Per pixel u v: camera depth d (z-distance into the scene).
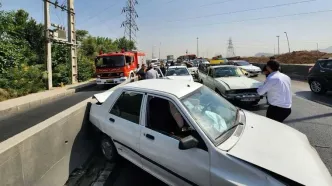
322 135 5.56
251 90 8.23
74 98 12.80
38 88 14.53
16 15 19.38
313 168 2.50
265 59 46.62
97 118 4.29
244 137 2.92
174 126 3.21
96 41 35.09
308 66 17.47
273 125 3.49
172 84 3.87
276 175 2.32
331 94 10.91
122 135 3.75
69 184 3.56
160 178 3.25
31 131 2.96
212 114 3.25
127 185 3.55
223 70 10.50
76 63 19.72
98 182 3.64
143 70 12.16
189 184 2.83
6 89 12.31
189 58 58.44
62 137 3.58
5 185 2.35
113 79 16.23
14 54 15.03
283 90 4.33
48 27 15.26
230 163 2.49
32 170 2.80
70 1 18.62
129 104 3.79
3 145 2.49
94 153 4.65
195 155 2.75
